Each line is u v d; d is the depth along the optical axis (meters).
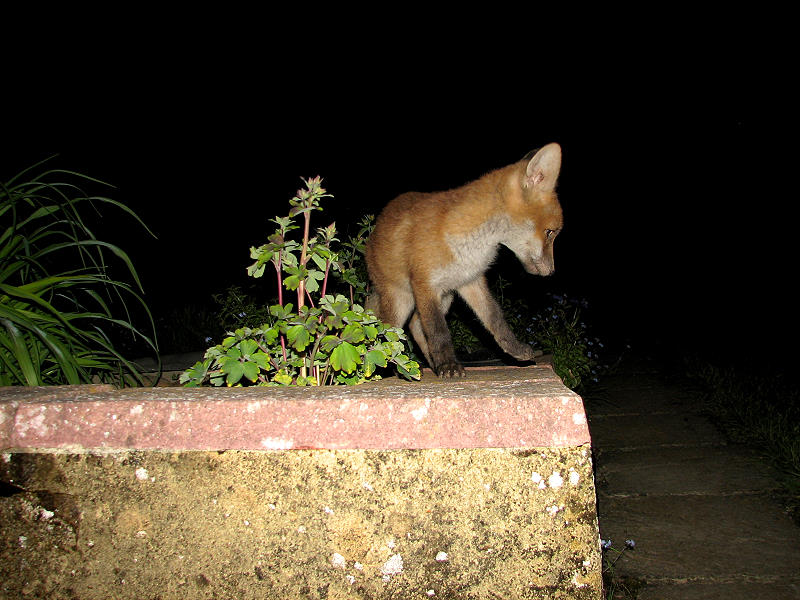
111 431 0.47
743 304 2.22
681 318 2.21
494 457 0.45
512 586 0.45
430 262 0.85
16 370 0.64
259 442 0.46
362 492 0.45
